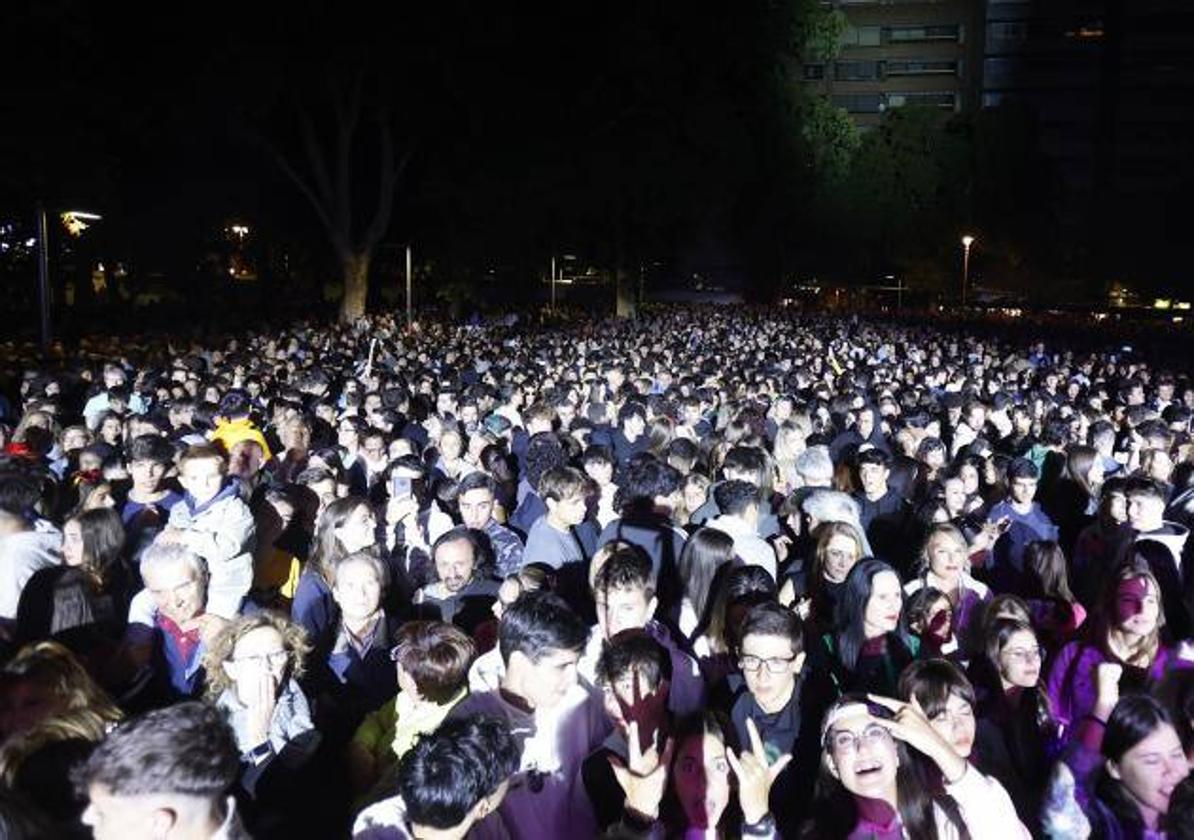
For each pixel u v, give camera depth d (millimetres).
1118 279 72188
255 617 3443
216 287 39031
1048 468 8484
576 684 3424
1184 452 8258
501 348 22109
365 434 8188
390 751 3498
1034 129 68062
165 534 4559
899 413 11477
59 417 9547
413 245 41625
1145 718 2900
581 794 3244
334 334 26000
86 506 5438
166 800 2186
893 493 6984
